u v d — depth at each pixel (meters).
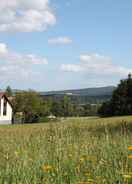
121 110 95.44
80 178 5.78
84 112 118.31
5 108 74.62
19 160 6.79
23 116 80.69
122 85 96.00
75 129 11.52
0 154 7.84
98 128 15.31
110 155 7.19
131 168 5.95
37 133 11.38
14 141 10.92
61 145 8.48
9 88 117.75
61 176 5.74
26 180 5.53
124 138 9.16
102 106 99.88
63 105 114.75
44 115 85.38
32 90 84.12
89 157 7.18
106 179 5.65
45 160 6.90
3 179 5.65
